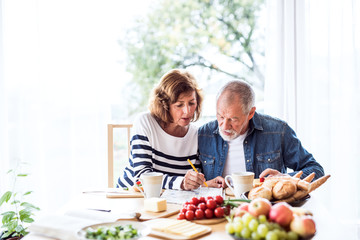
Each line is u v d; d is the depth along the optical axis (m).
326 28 2.63
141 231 0.96
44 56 2.64
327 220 1.13
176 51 6.41
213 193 1.43
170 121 1.75
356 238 2.69
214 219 1.11
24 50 2.63
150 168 1.67
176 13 6.38
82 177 2.68
